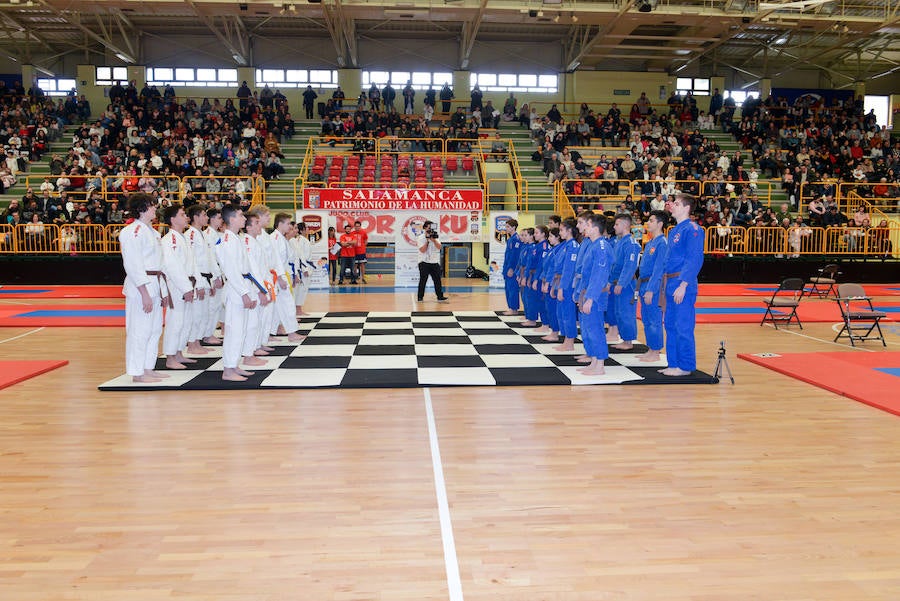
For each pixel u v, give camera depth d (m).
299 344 8.73
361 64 27.55
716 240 18.17
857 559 3.24
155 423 5.38
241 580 3.02
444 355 8.00
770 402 6.09
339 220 17.02
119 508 3.79
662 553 3.28
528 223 18.50
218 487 4.09
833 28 22.59
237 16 24.25
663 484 4.15
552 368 7.30
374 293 15.38
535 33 27.09
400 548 3.32
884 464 4.52
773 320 10.83
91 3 20.14
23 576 3.05
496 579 3.03
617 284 8.02
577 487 4.09
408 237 17.08
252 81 27.25
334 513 3.72
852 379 6.80
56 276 17.28
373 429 5.23
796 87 30.23
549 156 22.31
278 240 8.75
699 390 6.52
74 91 25.80
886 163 24.77
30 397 6.20
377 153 21.31
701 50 25.22
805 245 18.44
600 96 28.33
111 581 3.01
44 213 18.00
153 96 24.91
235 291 6.71
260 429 5.23
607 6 20.39
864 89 30.09
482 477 4.25
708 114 27.84
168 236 7.20
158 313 6.76
